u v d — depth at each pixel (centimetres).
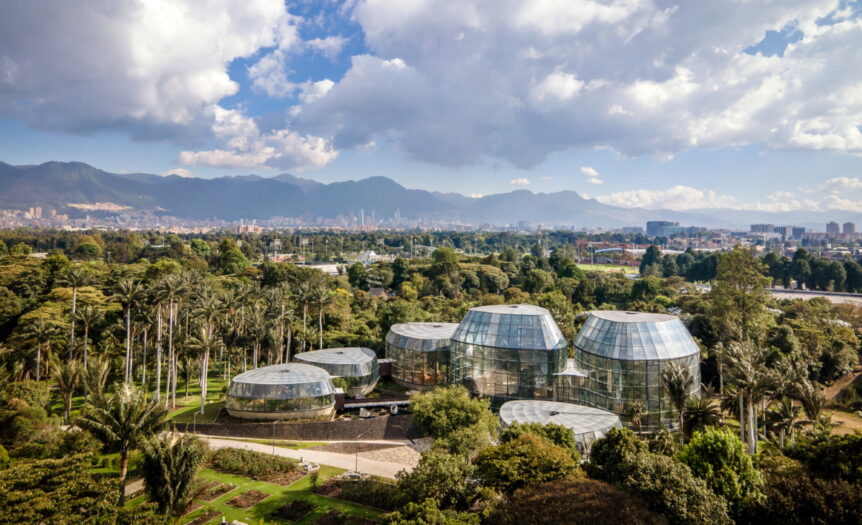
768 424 7856
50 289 14800
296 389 8544
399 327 11588
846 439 4888
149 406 5419
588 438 6166
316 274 19212
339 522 5175
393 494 5312
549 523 3750
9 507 4119
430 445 7588
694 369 8169
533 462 4722
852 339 12106
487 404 7450
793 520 3956
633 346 7988
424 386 10394
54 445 6456
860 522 3700
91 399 5556
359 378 9962
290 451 7319
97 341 11656
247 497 5747
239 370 12650
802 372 8025
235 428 8131
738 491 4484
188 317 11388
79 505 4384
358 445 7556
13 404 7131
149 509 4594
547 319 9112
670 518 4041
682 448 5772
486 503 4503
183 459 4766
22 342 10281
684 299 16800
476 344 9075
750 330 11000
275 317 11531
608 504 3938
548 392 8762
